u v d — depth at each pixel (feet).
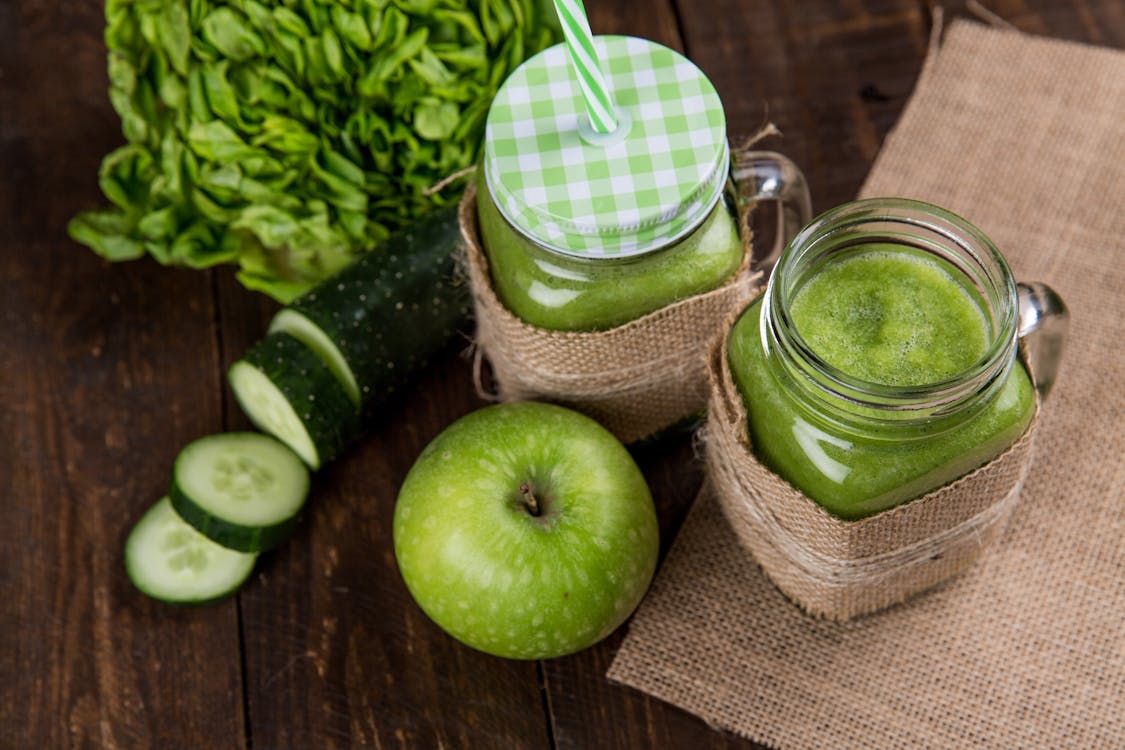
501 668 2.16
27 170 2.46
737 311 1.96
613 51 1.95
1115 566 2.13
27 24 2.54
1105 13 2.43
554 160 1.89
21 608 2.23
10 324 2.38
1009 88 2.39
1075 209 2.31
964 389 1.75
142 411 2.33
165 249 2.28
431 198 2.29
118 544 2.26
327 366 2.21
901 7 2.46
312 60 2.17
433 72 2.16
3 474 2.30
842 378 1.75
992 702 2.08
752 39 2.46
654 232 1.88
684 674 2.13
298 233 2.25
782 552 2.01
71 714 2.18
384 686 2.16
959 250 1.84
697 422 2.22
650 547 2.04
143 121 2.25
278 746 2.15
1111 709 2.07
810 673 2.12
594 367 2.03
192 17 2.16
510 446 2.02
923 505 1.87
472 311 2.27
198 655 2.19
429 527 2.00
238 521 2.15
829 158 2.38
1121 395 2.20
